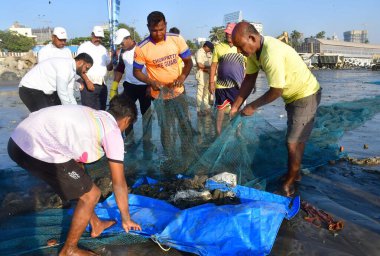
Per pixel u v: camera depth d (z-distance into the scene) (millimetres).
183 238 3273
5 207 3928
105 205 3980
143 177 4816
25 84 5637
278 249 3350
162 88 5367
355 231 3682
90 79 7406
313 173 5379
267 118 9867
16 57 39469
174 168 5066
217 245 3199
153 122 5277
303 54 73562
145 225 3559
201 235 3266
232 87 6508
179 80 5484
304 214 4000
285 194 4590
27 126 3002
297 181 5051
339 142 7156
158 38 5500
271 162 5188
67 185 2998
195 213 3389
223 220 3301
